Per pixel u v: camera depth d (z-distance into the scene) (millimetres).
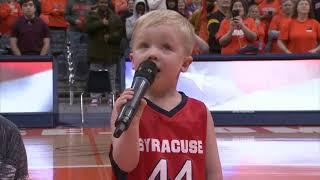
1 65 9875
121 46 11430
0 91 9875
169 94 1978
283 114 9977
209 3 11242
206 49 10391
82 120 10328
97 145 8016
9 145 1832
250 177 5922
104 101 11250
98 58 10805
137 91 1706
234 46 10305
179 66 1920
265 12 11711
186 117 1940
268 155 7188
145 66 1791
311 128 9703
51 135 9000
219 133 9164
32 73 9961
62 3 13188
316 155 7199
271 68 10023
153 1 11570
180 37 1902
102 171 6242
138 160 1822
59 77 13000
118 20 10898
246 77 10031
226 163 6676
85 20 11305
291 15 10594
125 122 1639
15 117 9875
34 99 9961
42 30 10609
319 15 12180
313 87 9984
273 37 10969
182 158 1890
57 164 6617
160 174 1858
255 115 9977
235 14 10375
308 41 10383
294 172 6172
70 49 12633
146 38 1888
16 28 10531
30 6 10500
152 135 1883
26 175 1879
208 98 9984
